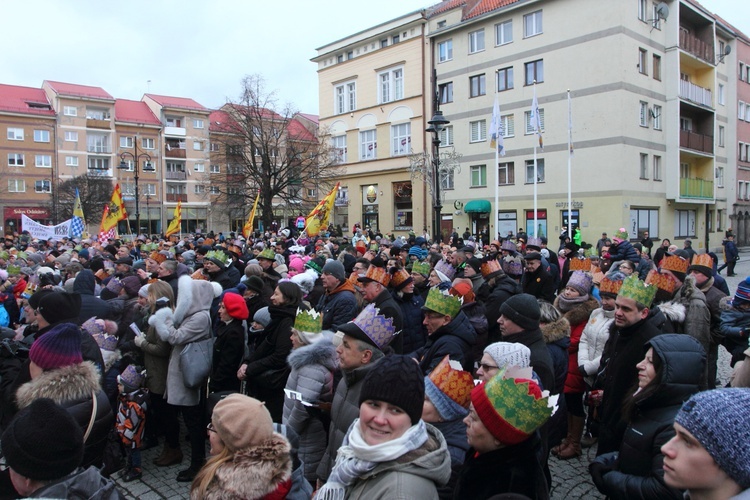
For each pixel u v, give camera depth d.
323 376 4.04
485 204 31.98
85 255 12.22
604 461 3.09
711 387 5.84
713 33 33.91
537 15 29.84
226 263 9.60
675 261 6.38
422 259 11.62
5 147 55.59
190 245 16.61
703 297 5.44
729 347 5.31
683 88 31.27
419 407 2.17
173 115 65.38
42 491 2.18
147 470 5.25
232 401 2.55
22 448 2.14
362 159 39.12
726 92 38.03
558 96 29.03
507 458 2.23
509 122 31.23
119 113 63.31
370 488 2.08
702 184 33.28
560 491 4.61
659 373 2.83
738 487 1.75
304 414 3.97
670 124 30.41
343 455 2.28
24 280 9.16
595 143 27.83
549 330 4.37
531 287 8.30
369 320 3.38
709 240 35.72
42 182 57.50
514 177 31.12
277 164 39.66
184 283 5.19
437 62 34.50
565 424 4.38
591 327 5.11
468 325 4.20
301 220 28.75
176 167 66.25
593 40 27.73
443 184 31.97
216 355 5.34
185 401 5.04
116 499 2.45
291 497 2.71
